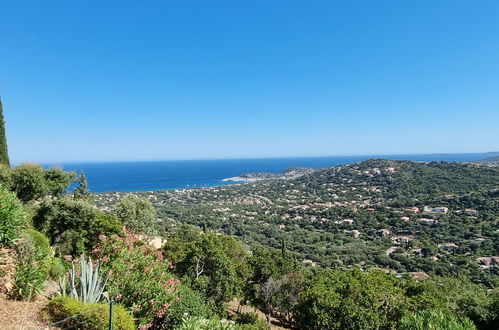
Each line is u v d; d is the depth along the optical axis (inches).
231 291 601.3
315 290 401.1
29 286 221.0
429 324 231.9
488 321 508.1
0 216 202.1
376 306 367.6
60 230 539.5
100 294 241.3
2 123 684.7
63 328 188.5
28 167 621.3
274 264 746.2
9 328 175.3
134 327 206.1
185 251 666.8
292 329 713.6
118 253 278.8
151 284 265.7
